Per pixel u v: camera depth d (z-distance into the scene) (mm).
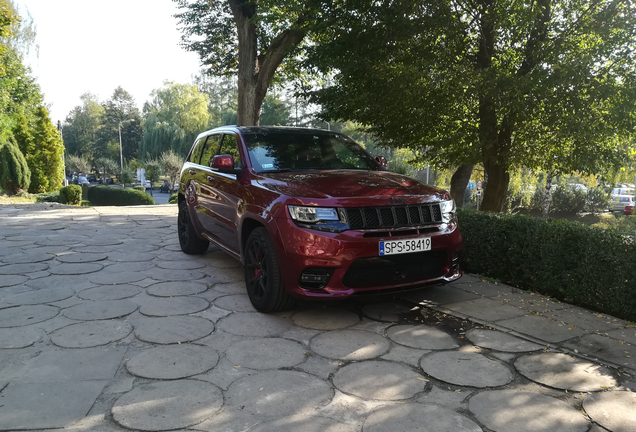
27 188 25859
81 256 5945
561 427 2154
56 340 3158
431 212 3707
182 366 2775
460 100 6195
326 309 3924
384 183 3873
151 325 3471
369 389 2521
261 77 13141
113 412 2238
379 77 6398
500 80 5672
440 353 3023
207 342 3164
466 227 5277
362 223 3389
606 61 5789
